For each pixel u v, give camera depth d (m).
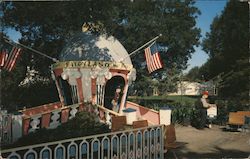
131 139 8.32
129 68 15.62
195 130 16.28
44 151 6.43
